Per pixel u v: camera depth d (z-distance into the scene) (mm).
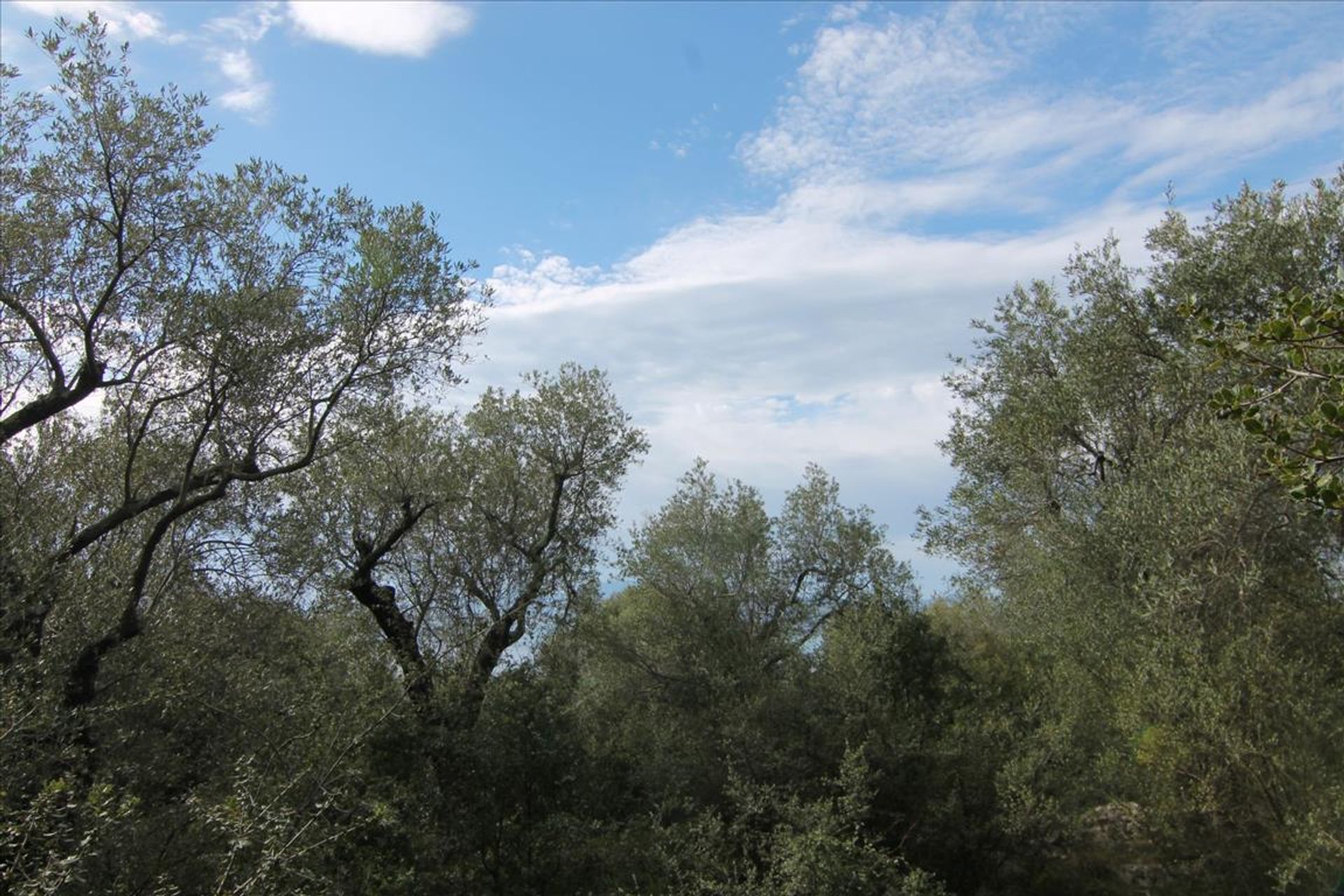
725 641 19500
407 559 17594
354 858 11680
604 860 14172
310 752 10711
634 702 18875
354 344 12570
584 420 19969
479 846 13602
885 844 15273
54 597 10156
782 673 19000
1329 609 13172
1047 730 15516
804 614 21203
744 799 14617
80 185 11102
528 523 19031
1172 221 19562
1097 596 15336
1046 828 15125
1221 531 13086
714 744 16438
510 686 14625
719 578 20719
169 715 10805
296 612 13430
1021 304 21188
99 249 11258
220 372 11797
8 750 8312
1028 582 18438
